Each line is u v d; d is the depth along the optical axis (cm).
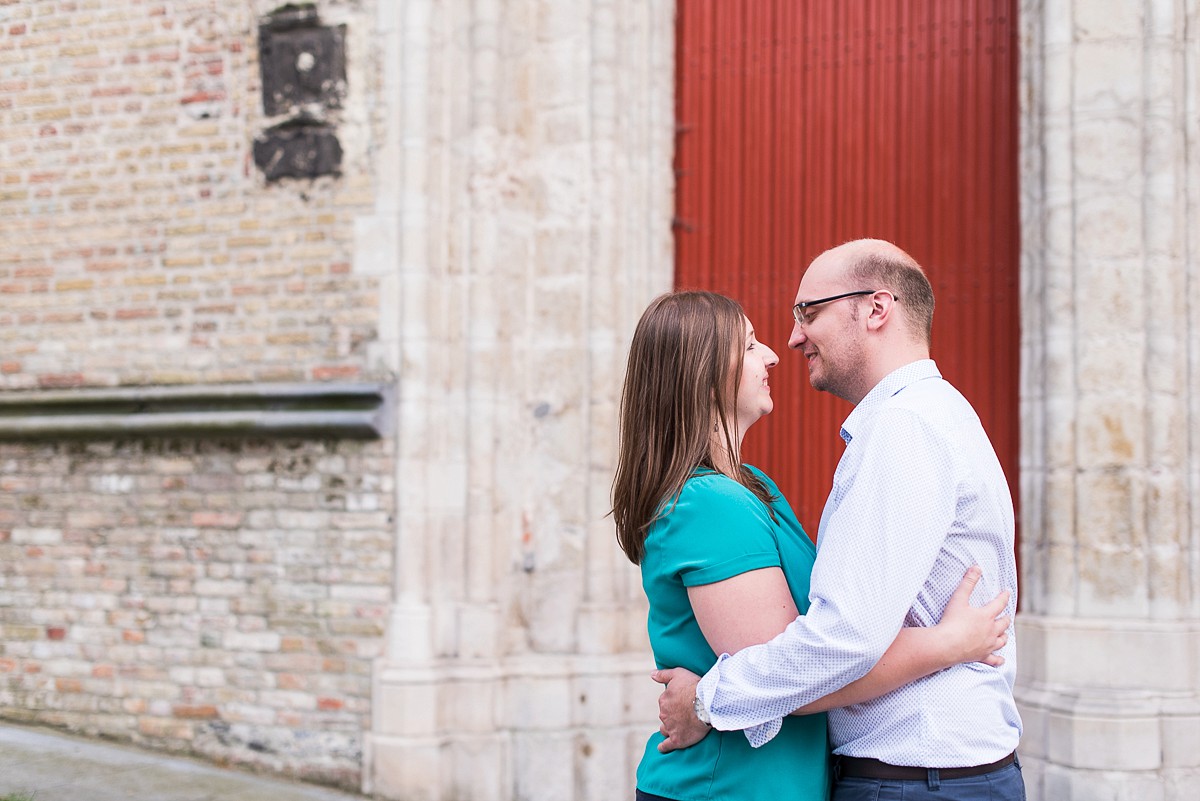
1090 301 457
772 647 175
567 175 532
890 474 178
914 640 179
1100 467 454
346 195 530
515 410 532
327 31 533
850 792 189
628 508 203
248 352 544
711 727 189
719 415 203
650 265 543
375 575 515
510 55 538
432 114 524
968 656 181
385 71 526
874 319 204
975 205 523
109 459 564
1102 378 455
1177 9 459
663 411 200
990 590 189
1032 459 474
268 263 543
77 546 567
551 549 526
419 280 517
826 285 208
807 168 551
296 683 524
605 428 524
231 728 533
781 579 186
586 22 532
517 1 538
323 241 534
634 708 514
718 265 562
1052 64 466
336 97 531
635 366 207
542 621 524
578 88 531
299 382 534
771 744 189
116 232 570
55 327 580
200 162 556
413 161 519
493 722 508
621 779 506
